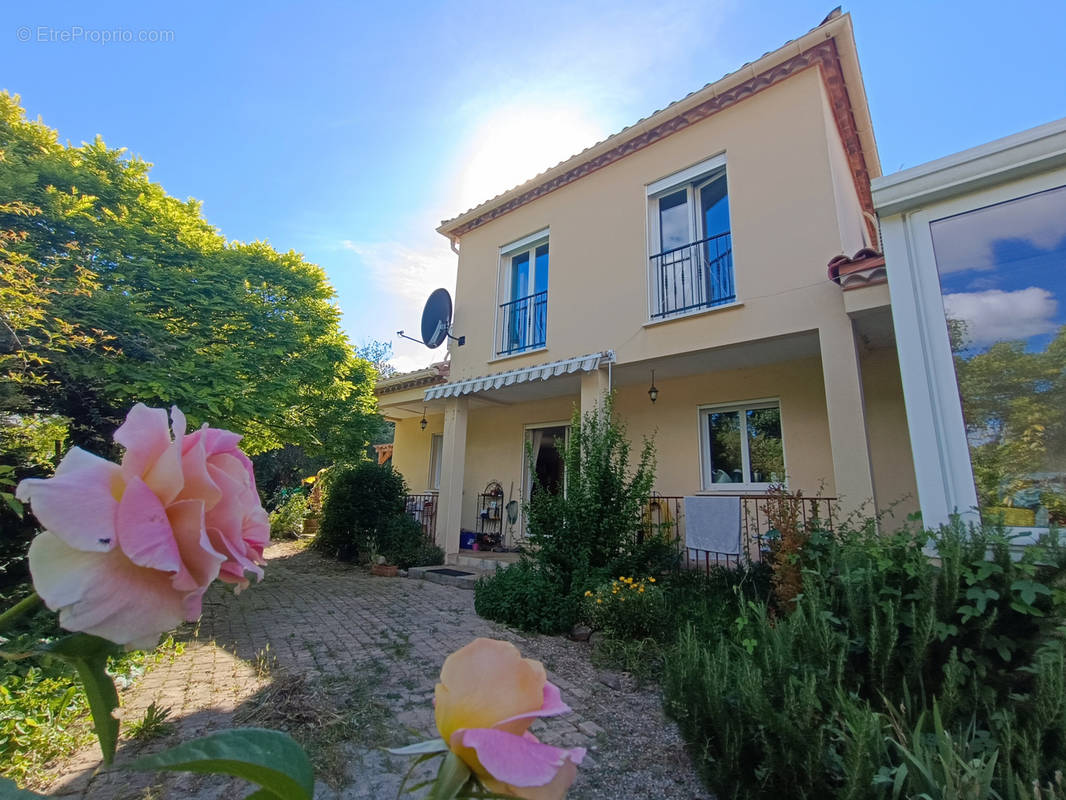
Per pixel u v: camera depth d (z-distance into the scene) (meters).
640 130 9.57
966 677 3.16
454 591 9.20
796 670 3.26
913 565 3.54
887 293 6.04
